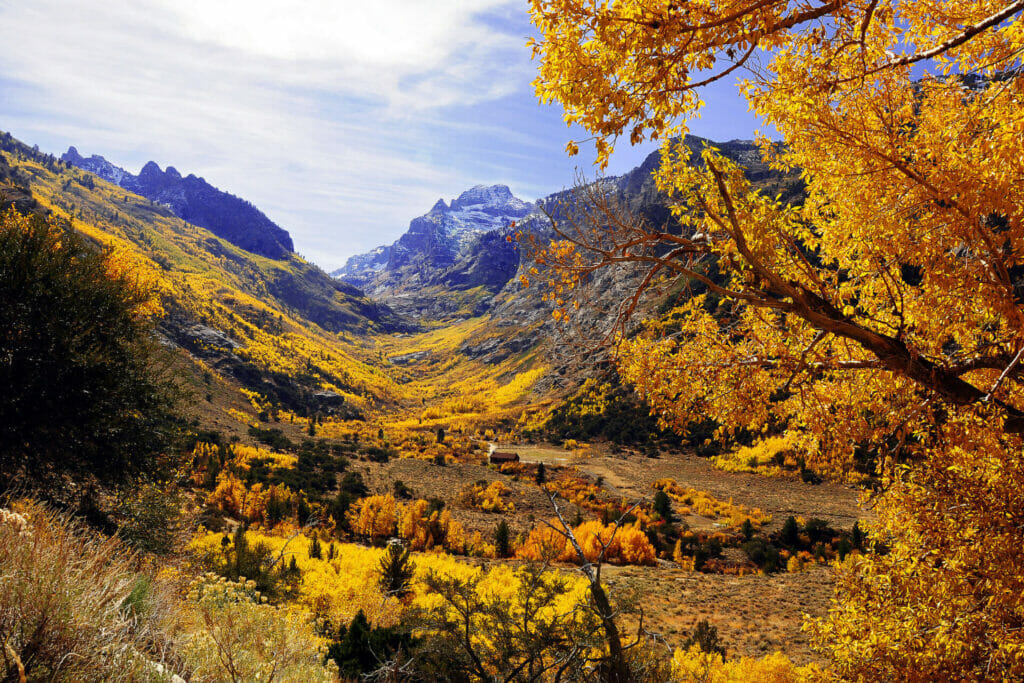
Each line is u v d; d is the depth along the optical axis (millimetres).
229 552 11930
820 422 6180
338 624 11820
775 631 21266
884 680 6719
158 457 12609
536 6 3811
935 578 6598
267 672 4082
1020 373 5445
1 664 2273
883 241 5648
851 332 5363
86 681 2523
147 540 11016
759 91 5523
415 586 16234
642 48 3766
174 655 3525
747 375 5926
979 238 5129
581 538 37125
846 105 5809
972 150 5516
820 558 42438
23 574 2596
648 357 5695
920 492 6484
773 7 3783
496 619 6125
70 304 11469
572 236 5383
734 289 5527
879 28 5441
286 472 68375
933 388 5480
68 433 10844
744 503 63438
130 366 12398
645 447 102312
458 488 74625
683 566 39812
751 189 5172
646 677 6184
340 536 44281
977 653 6012
